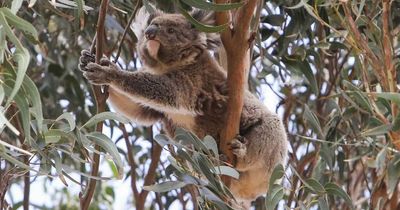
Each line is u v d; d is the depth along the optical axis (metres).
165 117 10.63
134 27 10.84
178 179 8.16
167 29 10.34
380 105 9.23
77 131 7.67
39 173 7.54
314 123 9.83
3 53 6.50
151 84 9.79
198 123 10.38
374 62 8.90
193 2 7.54
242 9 8.67
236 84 8.97
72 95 13.02
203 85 10.30
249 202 10.54
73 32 12.20
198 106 10.23
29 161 7.80
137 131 13.33
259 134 10.13
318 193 8.48
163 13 10.86
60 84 13.34
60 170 7.59
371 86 9.66
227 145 9.32
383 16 8.91
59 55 13.00
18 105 6.86
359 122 10.62
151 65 10.45
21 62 6.30
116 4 10.71
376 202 9.84
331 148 10.48
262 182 10.29
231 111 9.14
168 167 8.52
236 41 8.78
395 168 8.25
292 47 11.45
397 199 9.73
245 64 8.99
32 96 6.80
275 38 12.24
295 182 9.91
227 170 8.37
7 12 6.54
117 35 13.09
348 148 11.29
